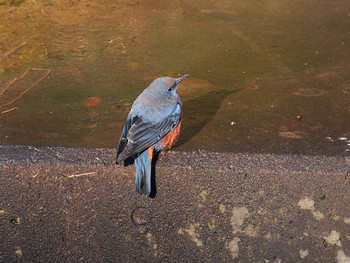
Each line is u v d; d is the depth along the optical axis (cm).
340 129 562
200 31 820
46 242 491
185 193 469
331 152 518
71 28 822
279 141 538
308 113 595
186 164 464
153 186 469
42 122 579
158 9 909
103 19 860
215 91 643
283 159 466
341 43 779
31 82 663
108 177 467
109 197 474
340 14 894
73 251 495
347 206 460
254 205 467
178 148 525
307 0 959
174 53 744
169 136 511
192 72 690
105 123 578
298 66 707
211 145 530
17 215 480
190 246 486
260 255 483
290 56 736
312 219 466
